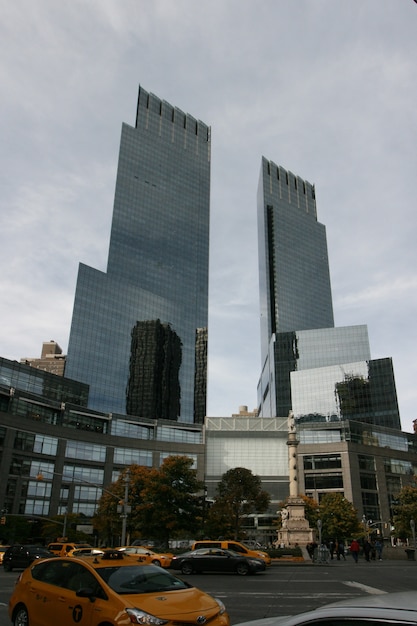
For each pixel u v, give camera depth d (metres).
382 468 111.81
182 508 57.50
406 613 4.49
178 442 109.19
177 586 9.49
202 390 170.00
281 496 106.50
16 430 88.88
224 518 61.97
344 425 112.19
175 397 161.38
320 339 181.50
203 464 108.31
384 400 149.62
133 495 60.22
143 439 106.44
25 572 10.90
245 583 22.95
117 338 152.12
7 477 85.12
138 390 150.75
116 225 175.50
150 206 187.88
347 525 77.19
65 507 92.44
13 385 107.38
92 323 147.38
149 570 9.88
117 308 155.75
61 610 9.22
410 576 26.56
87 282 150.38
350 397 154.75
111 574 9.33
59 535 78.19
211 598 9.12
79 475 96.12
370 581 23.58
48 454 92.94
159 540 59.62
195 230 197.62
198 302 184.88
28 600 10.15
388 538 99.25
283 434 112.06
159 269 179.00
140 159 193.50
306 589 20.19
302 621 4.93
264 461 109.50
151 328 162.62
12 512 84.50
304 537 53.19
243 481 62.66
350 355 176.25
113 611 8.21
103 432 104.12
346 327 180.88
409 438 121.19
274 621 5.90
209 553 29.44
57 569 10.14
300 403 161.38
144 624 7.77
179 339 171.50
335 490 106.31
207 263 195.88
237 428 112.69
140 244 178.50
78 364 140.00
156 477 58.50
